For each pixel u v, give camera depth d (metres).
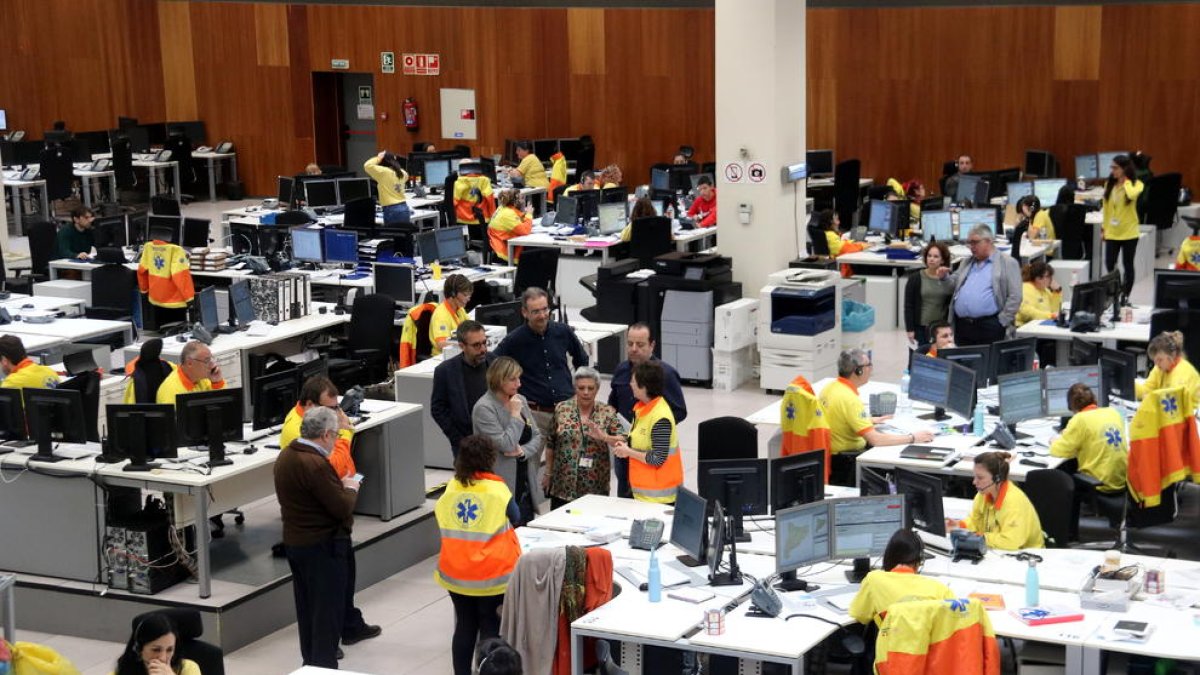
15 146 24.33
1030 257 16.25
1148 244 18.72
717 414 13.11
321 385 8.45
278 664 8.30
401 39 26.78
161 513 8.77
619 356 13.73
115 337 13.57
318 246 15.40
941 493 7.82
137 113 28.28
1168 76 21.44
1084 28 21.86
